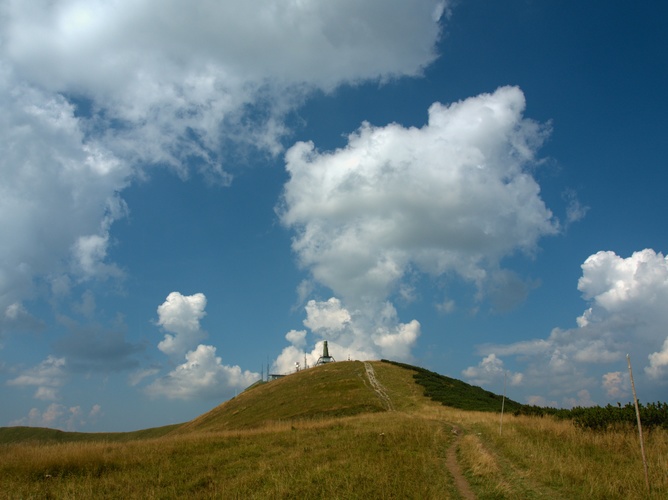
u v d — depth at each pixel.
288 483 16.61
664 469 15.81
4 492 17.02
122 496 16.53
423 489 15.15
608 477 15.58
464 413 45.06
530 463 18.27
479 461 18.78
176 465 21.14
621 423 24.23
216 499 15.49
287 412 56.16
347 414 50.88
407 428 29.33
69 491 17.14
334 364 86.06
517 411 40.53
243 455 23.20
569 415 30.59
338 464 19.28
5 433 103.50
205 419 75.38
